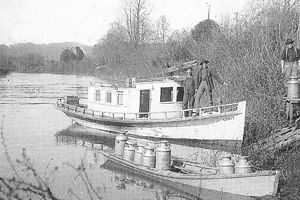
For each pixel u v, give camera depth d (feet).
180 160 48.96
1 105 105.29
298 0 80.43
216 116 60.70
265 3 88.02
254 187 38.81
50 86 159.33
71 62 227.20
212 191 40.19
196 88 66.13
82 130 75.87
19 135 64.34
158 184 42.88
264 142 52.24
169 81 69.92
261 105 62.13
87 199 34.30
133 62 152.66
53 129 73.82
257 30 82.23
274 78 66.64
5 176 38.45
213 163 48.98
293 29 79.25
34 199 27.53
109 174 44.34
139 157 46.47
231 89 72.54
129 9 167.22
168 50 133.39
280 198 37.35
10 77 204.74
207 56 97.30
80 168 22.97
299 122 55.16
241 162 40.57
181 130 64.64
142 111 70.23
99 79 188.96
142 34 163.43
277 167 44.83
